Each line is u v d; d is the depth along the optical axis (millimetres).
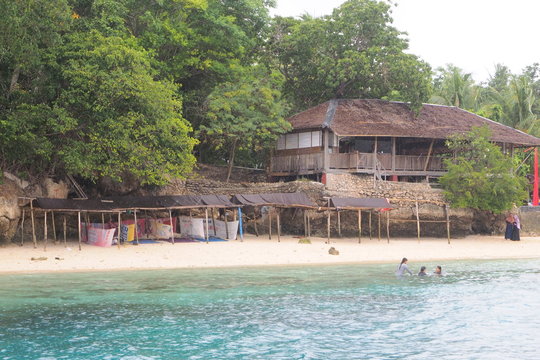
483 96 66750
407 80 42438
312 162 39500
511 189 38562
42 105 27344
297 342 13609
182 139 31594
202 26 38188
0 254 26078
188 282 21453
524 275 24281
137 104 29312
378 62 43062
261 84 40531
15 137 26297
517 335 14383
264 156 45156
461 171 38406
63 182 32406
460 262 29156
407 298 18891
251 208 38375
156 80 35562
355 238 37562
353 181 38125
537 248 35469
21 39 25000
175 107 33469
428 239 38750
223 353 12727
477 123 43656
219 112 38406
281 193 34938
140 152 29531
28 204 29234
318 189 36469
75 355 12484
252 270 24844
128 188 35344
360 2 44469
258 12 42500
